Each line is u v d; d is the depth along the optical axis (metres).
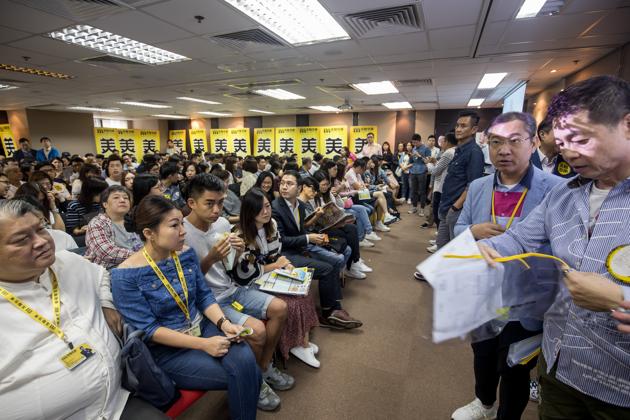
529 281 0.79
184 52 4.00
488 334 0.85
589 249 0.70
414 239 4.28
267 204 1.80
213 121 12.48
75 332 0.96
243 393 1.20
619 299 0.59
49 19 2.95
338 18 2.98
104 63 4.47
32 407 0.84
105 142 11.20
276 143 11.21
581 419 0.81
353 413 1.48
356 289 2.77
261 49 3.87
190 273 1.33
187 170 4.50
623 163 0.65
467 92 6.77
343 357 1.87
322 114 10.91
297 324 1.76
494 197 1.24
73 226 2.59
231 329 1.28
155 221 1.16
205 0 2.60
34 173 3.19
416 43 3.67
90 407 0.95
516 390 1.15
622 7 2.72
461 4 2.69
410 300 2.57
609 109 0.61
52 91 6.60
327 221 2.55
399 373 1.74
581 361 0.74
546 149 1.86
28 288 0.91
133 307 1.16
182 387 1.20
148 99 7.72
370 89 6.48
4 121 10.00
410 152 7.26
